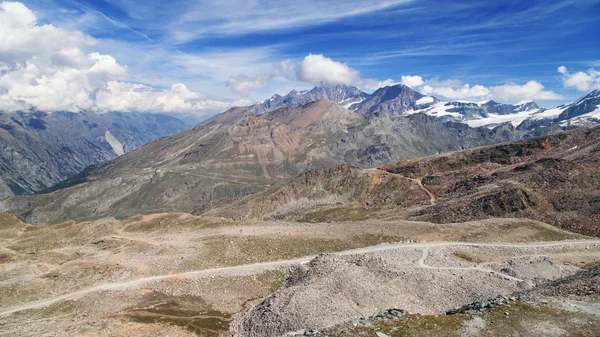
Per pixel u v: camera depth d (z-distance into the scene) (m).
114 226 138.38
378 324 44.97
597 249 92.81
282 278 87.75
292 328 58.34
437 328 42.38
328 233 107.69
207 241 106.25
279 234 108.25
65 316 72.44
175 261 95.50
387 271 76.31
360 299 64.00
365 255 86.06
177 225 132.38
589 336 37.69
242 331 65.12
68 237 132.38
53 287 85.50
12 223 146.88
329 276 70.00
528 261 78.56
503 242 97.50
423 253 87.94
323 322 57.81
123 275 90.12
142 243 111.38
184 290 84.19
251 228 119.00
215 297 82.06
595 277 57.75
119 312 74.00
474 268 77.44
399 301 65.19
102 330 60.75
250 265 93.38
